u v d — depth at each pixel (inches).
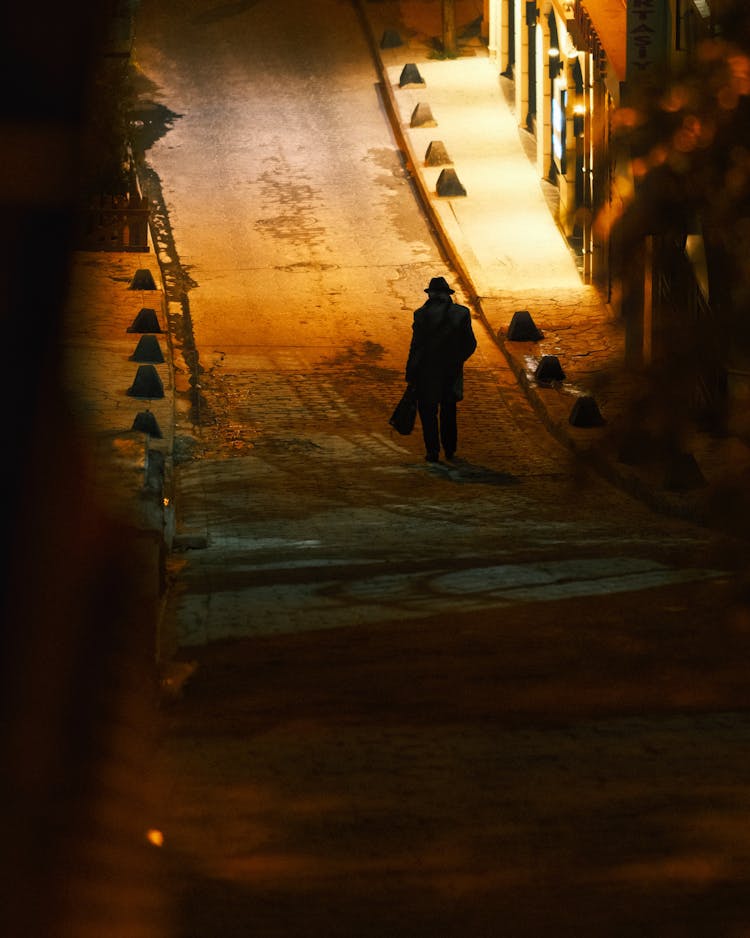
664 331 273.9
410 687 405.4
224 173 2859.3
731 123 262.5
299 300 2237.9
